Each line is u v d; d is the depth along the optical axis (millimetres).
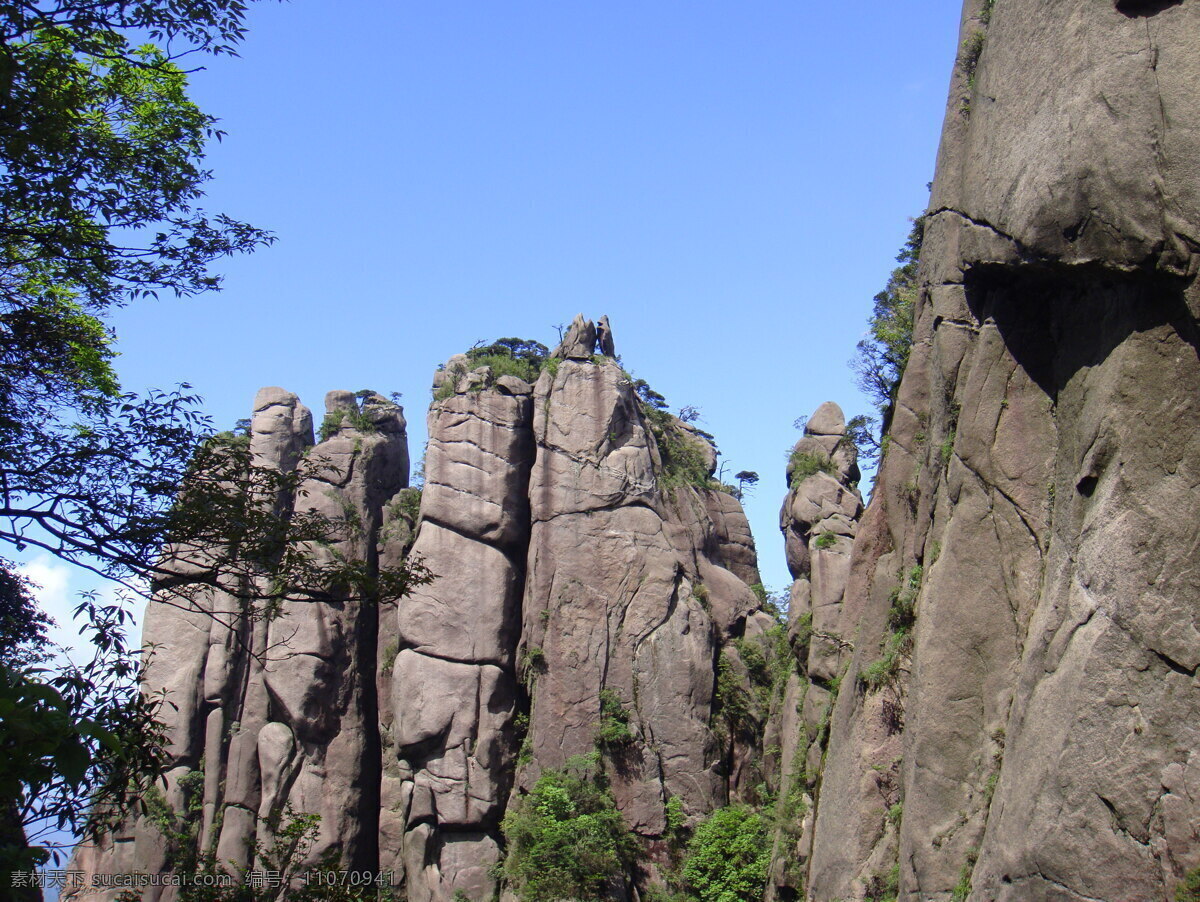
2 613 23125
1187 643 19281
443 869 63469
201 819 70625
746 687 65938
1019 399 26531
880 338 50625
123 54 20609
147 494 18828
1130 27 21562
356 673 71938
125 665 15688
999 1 26609
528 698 67188
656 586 66250
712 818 60625
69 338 22031
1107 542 20562
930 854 25656
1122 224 20922
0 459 18234
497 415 70562
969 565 26797
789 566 58969
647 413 75812
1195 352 20312
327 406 80438
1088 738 19844
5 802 7590
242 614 19875
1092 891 19156
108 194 20297
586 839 59250
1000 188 24641
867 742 32562
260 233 21500
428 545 68500
